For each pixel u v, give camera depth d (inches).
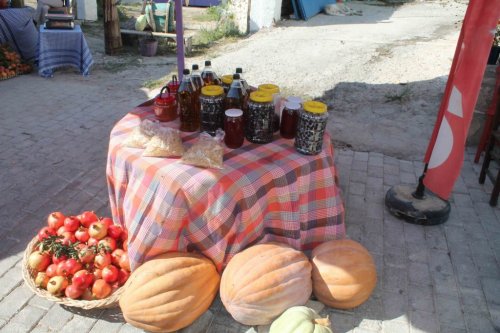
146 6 384.8
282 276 103.8
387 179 184.2
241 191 103.2
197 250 112.4
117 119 240.8
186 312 102.4
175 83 139.5
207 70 134.9
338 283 109.7
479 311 117.9
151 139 113.4
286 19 494.3
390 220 155.8
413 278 128.8
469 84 121.6
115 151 115.7
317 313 109.7
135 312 100.8
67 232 125.6
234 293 102.4
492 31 115.0
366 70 322.0
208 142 109.6
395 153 207.8
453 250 141.5
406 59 341.7
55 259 116.4
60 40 309.3
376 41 399.9
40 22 347.6
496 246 144.0
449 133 131.2
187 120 123.4
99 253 117.6
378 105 264.5
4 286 122.0
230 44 408.8
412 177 186.4
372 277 112.9
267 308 102.4
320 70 326.3
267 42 404.2
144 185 107.0
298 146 116.1
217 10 538.3
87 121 236.7
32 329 109.0
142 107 143.1
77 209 159.0
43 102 262.5
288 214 113.7
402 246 142.4
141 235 108.0
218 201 102.6
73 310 114.1
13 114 241.9
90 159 195.0
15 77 309.1
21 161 190.4
